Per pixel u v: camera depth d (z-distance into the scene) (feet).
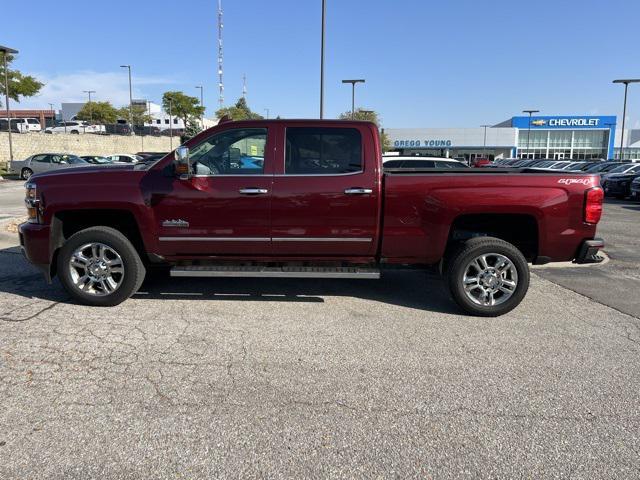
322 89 68.18
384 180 17.25
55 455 9.50
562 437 10.32
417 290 21.20
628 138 263.29
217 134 17.62
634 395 12.13
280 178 17.29
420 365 13.66
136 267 17.92
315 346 14.88
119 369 13.12
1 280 21.62
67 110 323.57
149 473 9.04
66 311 17.62
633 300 20.16
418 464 9.38
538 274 24.89
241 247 17.69
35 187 17.65
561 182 17.06
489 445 10.01
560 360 14.11
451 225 17.39
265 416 10.96
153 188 17.37
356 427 10.59
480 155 245.24
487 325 16.90
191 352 14.30
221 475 9.00
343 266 18.22
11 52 94.17
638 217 50.83
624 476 9.11
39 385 12.17
